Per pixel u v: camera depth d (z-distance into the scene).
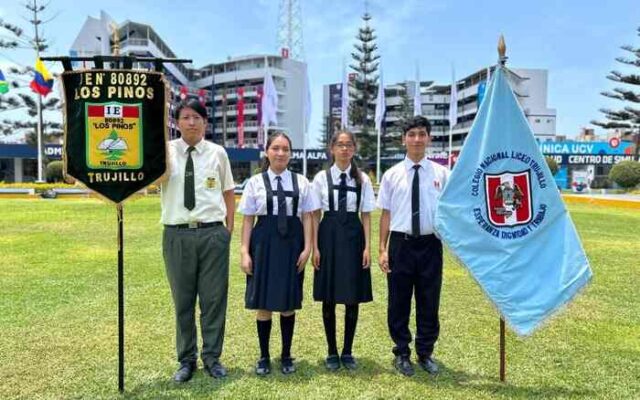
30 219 12.66
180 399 3.04
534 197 3.20
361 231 3.49
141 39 52.34
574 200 22.09
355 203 3.45
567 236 3.18
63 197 23.45
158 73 3.13
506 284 3.18
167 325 4.41
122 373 3.15
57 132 38.00
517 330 3.13
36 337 4.08
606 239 9.73
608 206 19.22
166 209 3.34
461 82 61.44
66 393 3.12
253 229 3.44
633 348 3.95
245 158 41.53
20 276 6.25
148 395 3.09
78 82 3.04
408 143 3.47
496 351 3.88
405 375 3.41
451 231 3.23
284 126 61.22
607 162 39.69
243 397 3.07
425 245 3.45
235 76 61.88
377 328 4.43
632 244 9.10
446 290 5.75
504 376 3.35
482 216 3.22
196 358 3.47
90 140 3.04
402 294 3.50
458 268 6.97
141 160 3.11
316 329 4.39
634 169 28.09
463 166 3.26
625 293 5.61
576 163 39.62
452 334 4.27
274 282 3.32
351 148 3.46
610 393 3.17
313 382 3.29
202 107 3.33
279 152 3.39
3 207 16.38
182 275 3.34
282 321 3.46
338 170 3.49
